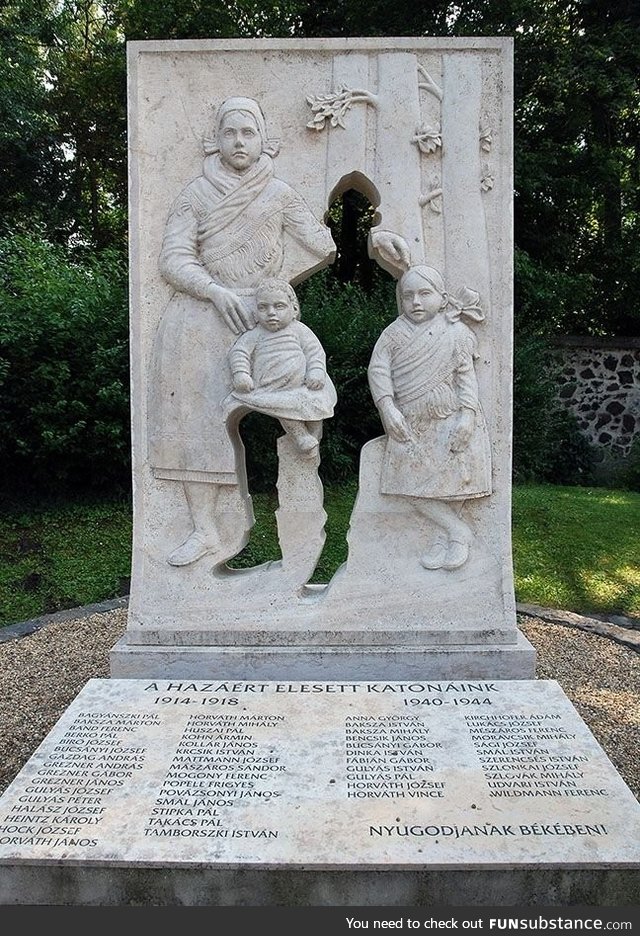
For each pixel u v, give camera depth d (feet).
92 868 6.82
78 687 12.32
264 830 7.12
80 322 22.09
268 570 11.17
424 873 6.77
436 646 10.78
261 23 35.40
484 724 8.83
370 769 7.98
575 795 7.60
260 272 10.77
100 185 47.55
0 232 39.73
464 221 10.77
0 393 21.61
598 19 37.45
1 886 6.87
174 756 8.18
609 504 26.32
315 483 11.05
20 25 44.11
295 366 10.61
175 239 10.68
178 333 10.73
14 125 40.86
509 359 10.87
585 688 12.36
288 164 10.81
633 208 40.34
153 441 10.93
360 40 10.64
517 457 32.14
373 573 11.01
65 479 23.18
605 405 36.60
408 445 10.83
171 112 10.73
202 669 10.69
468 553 10.97
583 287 36.17
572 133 38.09
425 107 10.78
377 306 28.25
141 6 35.76
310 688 9.67
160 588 11.02
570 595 18.26
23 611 18.04
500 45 10.62
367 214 39.78
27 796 7.55
